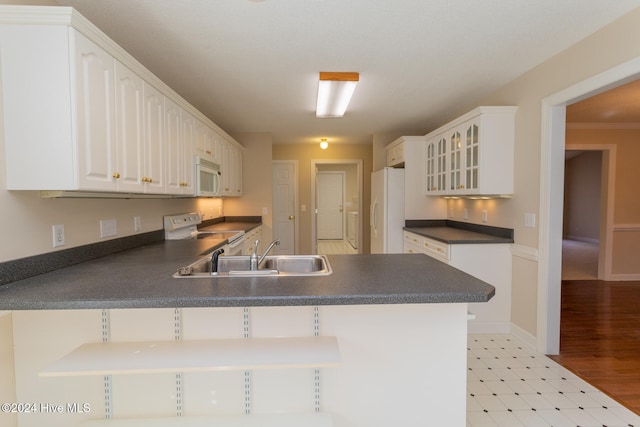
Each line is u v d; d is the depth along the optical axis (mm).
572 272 5344
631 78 1984
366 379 1577
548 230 2598
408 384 1585
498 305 3061
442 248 3172
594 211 8727
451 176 3586
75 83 1416
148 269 1760
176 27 2043
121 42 2223
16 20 1381
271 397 1545
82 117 1458
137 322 1512
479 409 1979
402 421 1592
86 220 1978
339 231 9805
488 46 2342
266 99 3463
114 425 1438
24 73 1397
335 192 9750
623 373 2371
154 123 2154
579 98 2359
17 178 1425
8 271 1459
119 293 1319
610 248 4828
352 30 2102
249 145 5133
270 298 1290
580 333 3049
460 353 1590
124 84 1794
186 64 2582
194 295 1302
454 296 1338
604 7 1872
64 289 1370
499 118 2973
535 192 2721
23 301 1224
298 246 6363
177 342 1492
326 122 4500
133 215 2520
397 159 4641
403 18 1968
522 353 2674
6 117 1407
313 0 1779
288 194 6359
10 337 1453
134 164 1896
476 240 3008
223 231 3721
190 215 3482
